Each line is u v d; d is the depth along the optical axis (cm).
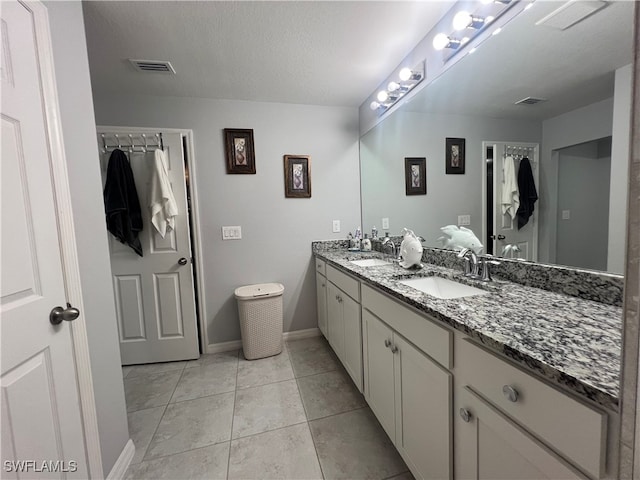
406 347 107
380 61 181
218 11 132
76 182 106
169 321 227
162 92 215
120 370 129
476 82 132
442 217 168
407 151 193
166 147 217
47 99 92
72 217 101
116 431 124
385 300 125
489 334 68
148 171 215
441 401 87
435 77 154
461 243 154
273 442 140
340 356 197
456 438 83
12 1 81
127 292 221
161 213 213
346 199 268
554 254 104
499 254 130
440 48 134
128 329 222
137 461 132
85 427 103
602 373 50
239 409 166
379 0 128
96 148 120
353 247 267
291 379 197
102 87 204
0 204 74
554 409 54
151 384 196
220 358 232
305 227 260
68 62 105
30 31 87
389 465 126
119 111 214
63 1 104
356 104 255
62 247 96
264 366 216
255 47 161
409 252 162
